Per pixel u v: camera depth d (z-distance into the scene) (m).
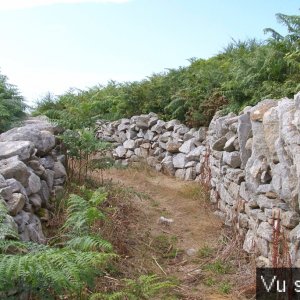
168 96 10.95
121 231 5.25
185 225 6.19
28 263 2.84
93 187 6.58
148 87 11.78
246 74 7.91
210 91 9.17
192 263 4.98
